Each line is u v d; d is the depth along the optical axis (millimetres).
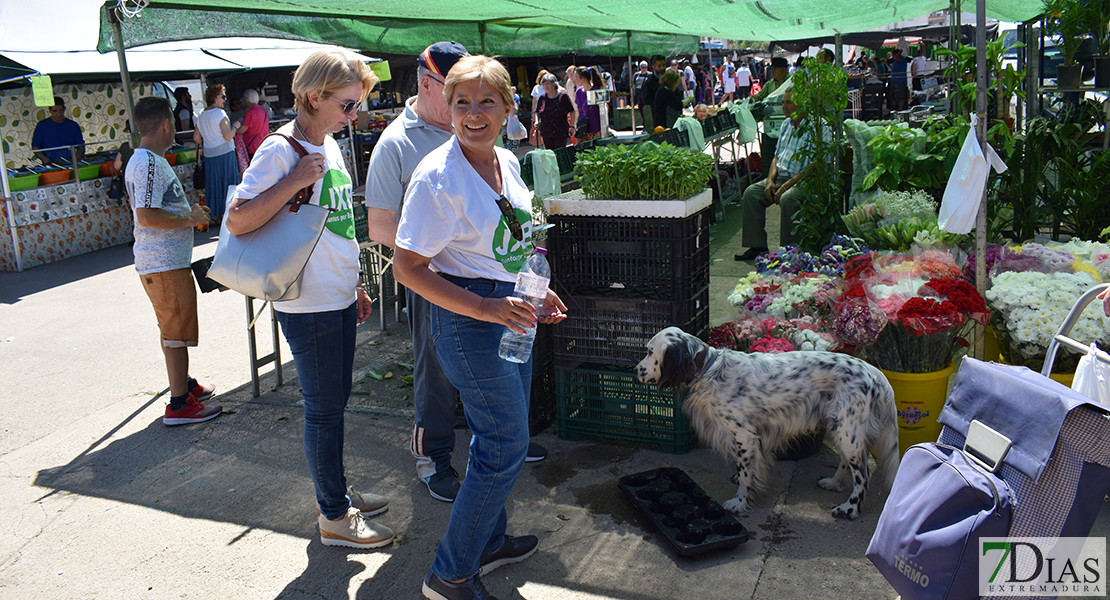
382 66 7371
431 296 2258
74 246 9406
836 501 3301
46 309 7121
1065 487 1886
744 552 2971
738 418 3205
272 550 3166
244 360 5539
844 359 3219
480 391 2389
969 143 3473
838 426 3152
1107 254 3928
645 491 3340
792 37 13367
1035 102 7691
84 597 2910
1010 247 4160
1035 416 1946
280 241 2727
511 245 2436
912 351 3471
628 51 12117
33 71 8344
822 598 2670
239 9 4637
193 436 4312
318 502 3129
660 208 3529
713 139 9250
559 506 3377
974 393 2154
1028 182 5125
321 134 2938
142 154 4145
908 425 3543
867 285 3689
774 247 7707
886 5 7898
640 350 3736
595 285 3783
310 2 4496
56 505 3621
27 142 11203
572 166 6793
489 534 2578
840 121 5945
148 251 4238
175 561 3117
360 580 2932
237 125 10961
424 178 2270
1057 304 3361
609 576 2865
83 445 4266
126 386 5137
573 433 4004
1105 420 1833
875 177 5266
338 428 3045
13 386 5215
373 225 3197
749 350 3674
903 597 2127
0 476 3941
